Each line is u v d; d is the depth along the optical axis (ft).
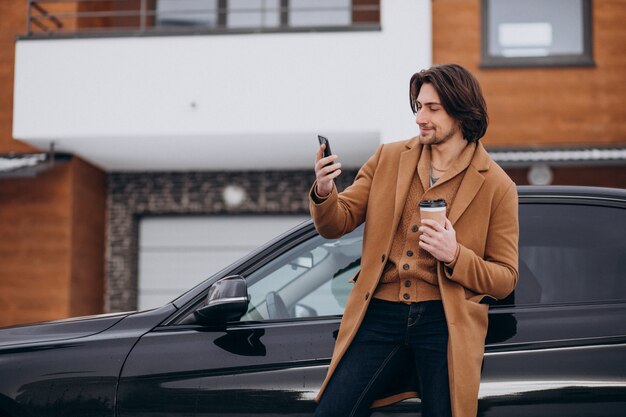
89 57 32.65
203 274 39.93
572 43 36.11
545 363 8.83
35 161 34.01
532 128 35.70
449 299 7.97
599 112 35.65
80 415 9.50
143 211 39.68
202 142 33.91
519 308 9.28
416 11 32.12
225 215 40.06
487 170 8.41
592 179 35.14
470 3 35.96
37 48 32.65
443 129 8.27
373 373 8.14
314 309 9.91
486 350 8.91
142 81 32.53
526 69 35.83
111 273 39.24
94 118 32.48
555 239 9.68
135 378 9.49
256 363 9.33
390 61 32.04
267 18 38.78
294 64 32.30
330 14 38.34
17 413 9.61
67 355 9.75
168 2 39.04
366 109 32.04
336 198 8.30
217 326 9.73
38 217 35.40
